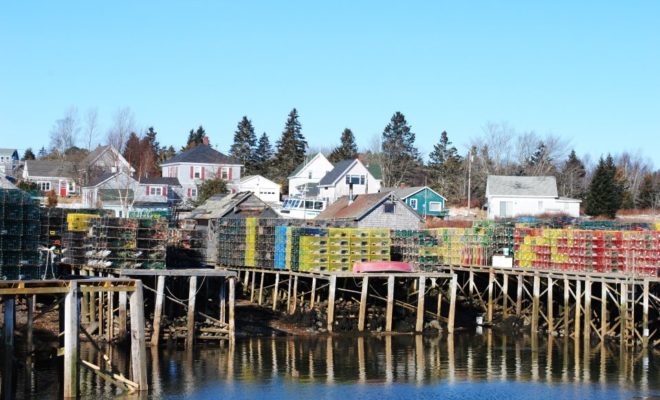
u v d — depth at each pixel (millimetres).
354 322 42188
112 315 36000
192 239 53812
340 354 35719
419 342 39344
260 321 42594
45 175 98312
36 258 27797
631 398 28078
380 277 44094
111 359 32656
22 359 31422
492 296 44781
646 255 38094
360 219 56750
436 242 48938
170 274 36219
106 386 28203
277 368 32469
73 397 25453
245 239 49188
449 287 46688
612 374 31672
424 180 117312
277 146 128875
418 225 58375
